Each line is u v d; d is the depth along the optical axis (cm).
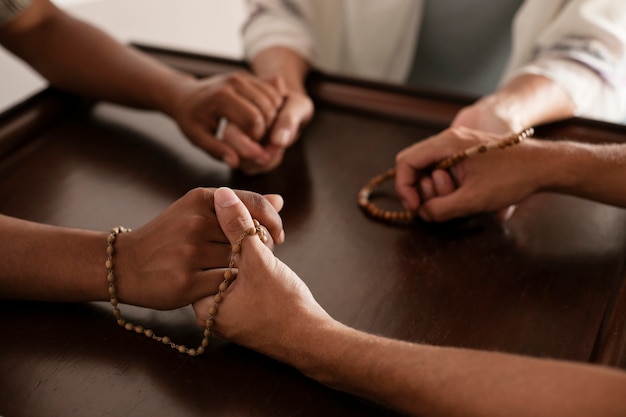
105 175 94
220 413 67
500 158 85
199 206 73
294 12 122
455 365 63
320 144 100
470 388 61
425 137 101
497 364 62
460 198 85
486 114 95
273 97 98
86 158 97
